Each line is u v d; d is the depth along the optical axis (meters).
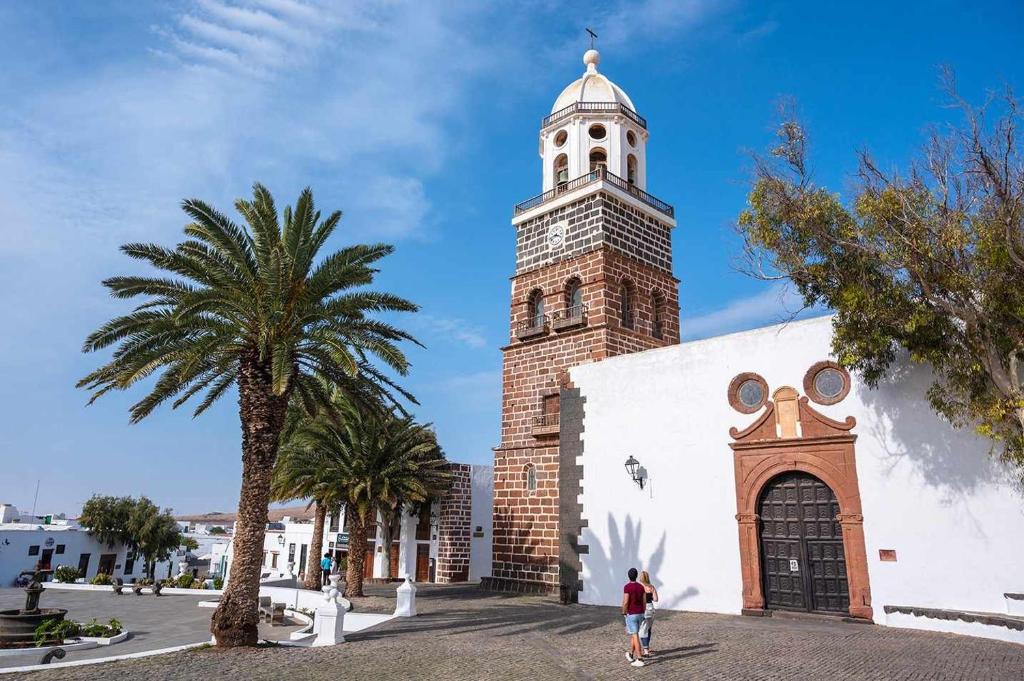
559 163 33.69
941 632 15.74
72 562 54.97
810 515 19.00
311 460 30.34
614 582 22.31
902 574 17.06
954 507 16.64
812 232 16.19
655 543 21.55
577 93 33.94
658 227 33.03
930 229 14.48
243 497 16.62
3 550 49.28
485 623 19.42
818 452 18.86
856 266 15.84
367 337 18.06
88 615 27.98
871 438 18.11
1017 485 15.91
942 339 15.35
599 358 28.47
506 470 30.03
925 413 17.41
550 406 29.69
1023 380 14.61
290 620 24.95
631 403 23.12
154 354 16.17
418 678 12.17
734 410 20.70
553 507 27.88
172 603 33.22
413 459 34.72
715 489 20.61
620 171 32.09
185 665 13.62
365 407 19.53
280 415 17.30
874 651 13.32
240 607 16.02
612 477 23.05
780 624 17.34
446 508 42.12
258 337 17.25
